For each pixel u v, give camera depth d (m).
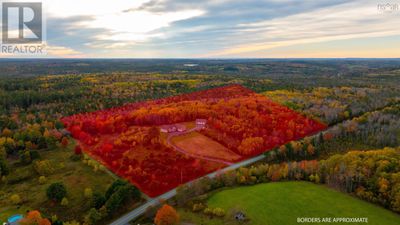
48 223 92.19
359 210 97.31
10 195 115.12
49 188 112.31
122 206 106.19
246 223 91.44
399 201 97.38
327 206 99.44
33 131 157.50
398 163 118.75
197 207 101.00
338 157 131.75
